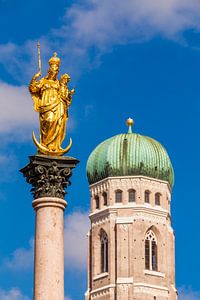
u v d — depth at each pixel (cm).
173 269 19900
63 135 5609
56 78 5694
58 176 5500
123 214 19550
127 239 19338
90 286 19688
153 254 19550
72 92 5691
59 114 5575
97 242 19825
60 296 5316
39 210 5444
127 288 19000
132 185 19738
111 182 19825
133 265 19162
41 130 5584
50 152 5528
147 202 19762
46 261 5341
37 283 5322
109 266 19300
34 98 5628
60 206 5462
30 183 5547
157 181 19938
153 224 19625
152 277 19275
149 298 19088
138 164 19812
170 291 19500
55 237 5397
